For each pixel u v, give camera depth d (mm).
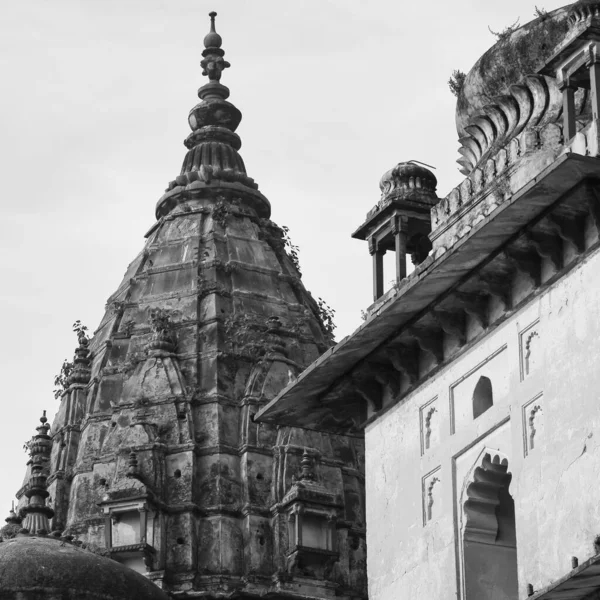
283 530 59219
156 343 61969
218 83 67938
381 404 36656
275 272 63906
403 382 36125
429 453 34969
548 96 35656
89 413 62656
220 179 65625
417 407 35562
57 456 62844
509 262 33000
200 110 67250
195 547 58656
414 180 37438
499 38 37031
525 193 31438
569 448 31453
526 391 32688
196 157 66500
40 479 55500
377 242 37406
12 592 41562
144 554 58031
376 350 35875
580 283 31984
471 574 33625
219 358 61344
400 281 36250
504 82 36469
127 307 63812
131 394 61406
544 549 31484
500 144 36406
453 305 34250
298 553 58688
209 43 68500
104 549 58781
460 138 37844
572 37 32344
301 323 62969
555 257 32375
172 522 59000
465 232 34938
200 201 65562
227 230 64438
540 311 32750
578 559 30797
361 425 37188
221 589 58156
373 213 37219
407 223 36906
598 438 30938
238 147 67188
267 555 59000
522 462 32375
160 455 59844
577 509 31047
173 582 58219
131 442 60062
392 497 35750
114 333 63531
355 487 61188
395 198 36844
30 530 54594
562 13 36312
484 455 33594
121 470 59594
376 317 34719
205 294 62875
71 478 62250
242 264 63562
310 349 62562
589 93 34906
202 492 59469
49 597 41625
